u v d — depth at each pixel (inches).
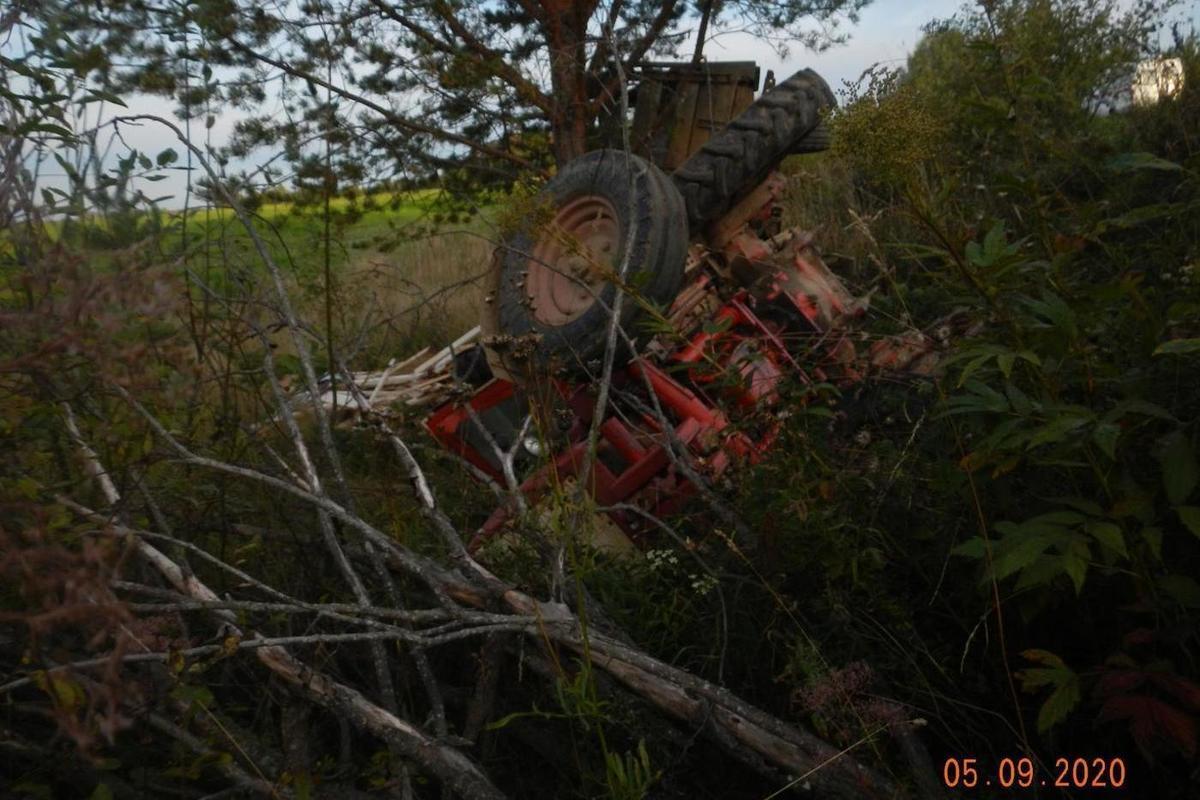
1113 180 173.3
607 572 127.4
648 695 100.1
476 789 91.8
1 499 84.4
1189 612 97.4
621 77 150.2
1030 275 112.0
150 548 109.4
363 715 98.3
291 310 132.1
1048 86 151.3
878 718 98.8
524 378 162.7
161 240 106.9
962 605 114.0
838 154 104.2
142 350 81.4
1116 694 90.7
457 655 121.4
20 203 92.7
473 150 296.5
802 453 128.0
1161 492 101.9
